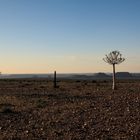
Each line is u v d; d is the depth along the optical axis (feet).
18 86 198.70
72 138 46.83
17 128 55.62
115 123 55.83
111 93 118.01
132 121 56.54
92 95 114.93
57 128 54.24
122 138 45.75
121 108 70.13
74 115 66.03
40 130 53.06
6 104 90.74
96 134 48.88
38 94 125.18
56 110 74.95
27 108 81.51
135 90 134.41
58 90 154.71
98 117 62.23
